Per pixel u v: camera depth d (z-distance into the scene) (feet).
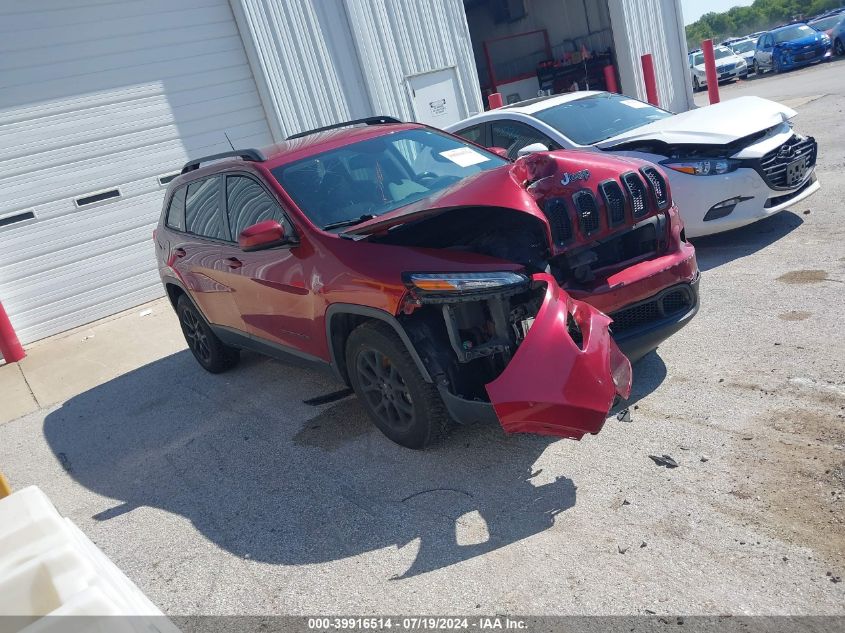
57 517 5.16
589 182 12.40
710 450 11.15
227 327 17.89
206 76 33.14
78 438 18.65
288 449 14.75
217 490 13.79
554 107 23.72
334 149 15.71
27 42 28.43
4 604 4.08
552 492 11.00
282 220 14.25
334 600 9.73
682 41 54.13
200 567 11.34
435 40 40.73
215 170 17.29
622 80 51.70
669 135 20.66
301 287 13.60
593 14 57.47
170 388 20.71
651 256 13.07
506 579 9.32
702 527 9.46
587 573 9.09
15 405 22.67
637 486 10.66
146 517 13.46
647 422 12.40
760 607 7.96
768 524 9.23
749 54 91.97
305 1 35.47
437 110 41.27
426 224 12.49
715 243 22.00
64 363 25.90
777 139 20.45
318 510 12.12
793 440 10.91
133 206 31.35
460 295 10.72
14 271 28.66
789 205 20.67
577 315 11.04
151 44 31.50
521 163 12.35
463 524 10.73
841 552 8.50
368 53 37.76
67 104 29.43
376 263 11.91
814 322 14.82
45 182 29.09
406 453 13.26
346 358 13.43
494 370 11.57
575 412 10.14
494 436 13.02
